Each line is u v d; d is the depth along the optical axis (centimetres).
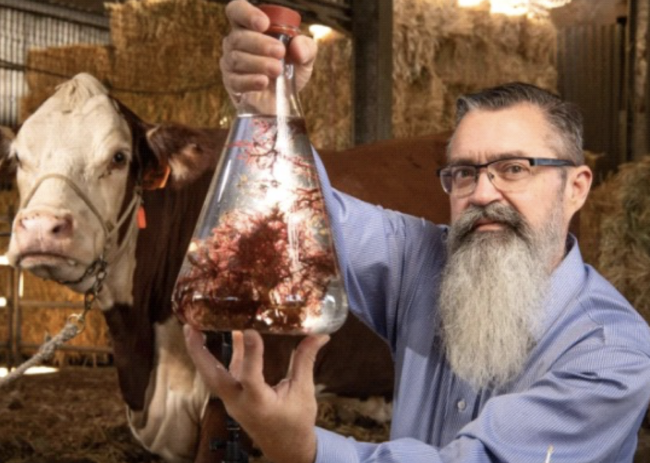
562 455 154
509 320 172
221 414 344
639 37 814
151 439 360
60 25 1028
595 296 176
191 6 805
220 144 366
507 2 774
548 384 159
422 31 727
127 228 343
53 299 757
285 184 127
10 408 562
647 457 404
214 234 126
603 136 911
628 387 157
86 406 568
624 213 514
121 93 827
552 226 178
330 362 398
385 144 450
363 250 198
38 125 329
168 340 353
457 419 180
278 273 122
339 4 630
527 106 179
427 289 196
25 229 310
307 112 725
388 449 147
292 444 132
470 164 179
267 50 132
